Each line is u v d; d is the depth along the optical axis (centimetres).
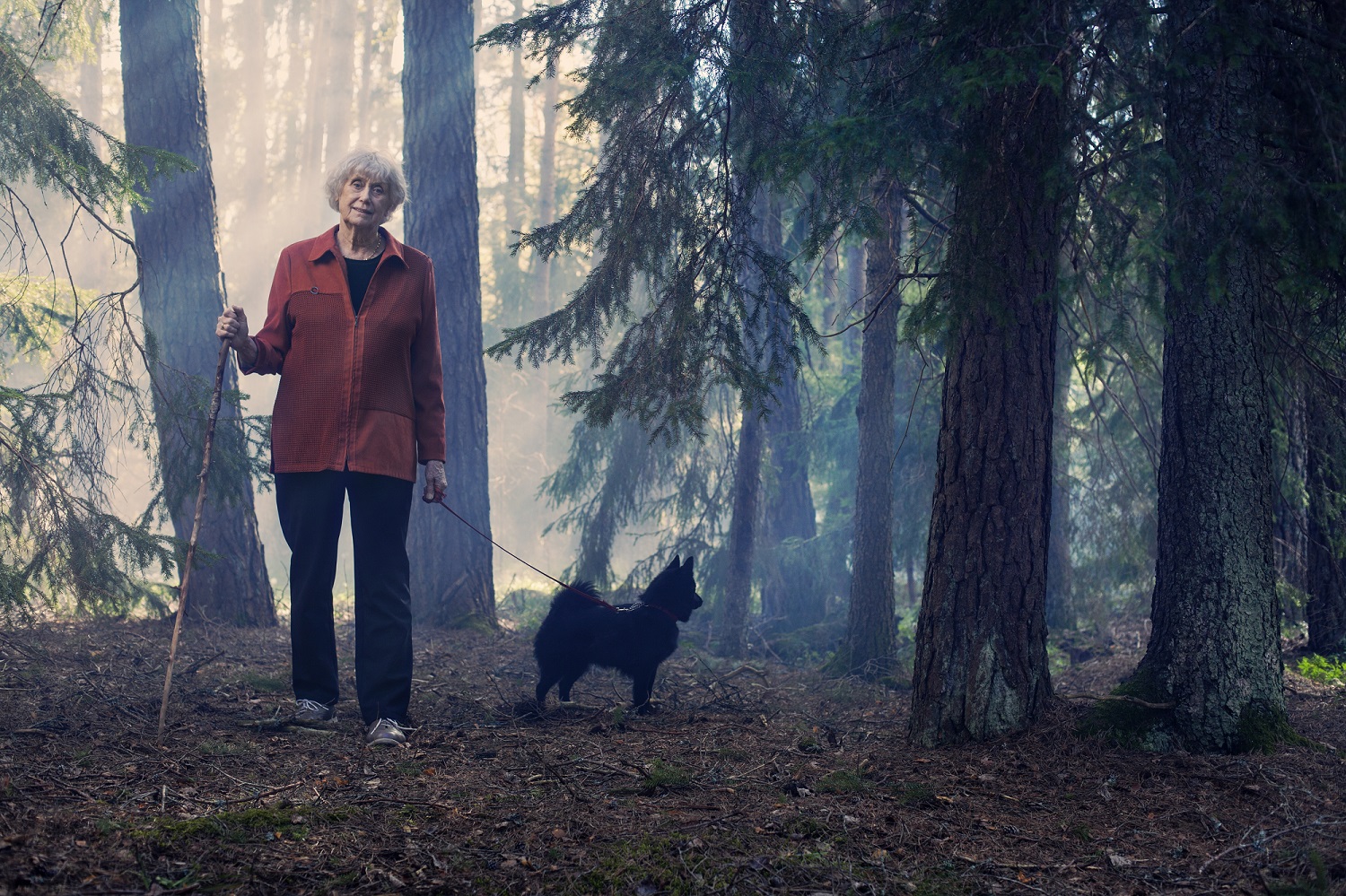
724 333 515
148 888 239
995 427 434
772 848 294
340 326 421
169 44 817
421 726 443
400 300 431
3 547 535
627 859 277
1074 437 996
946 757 409
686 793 347
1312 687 632
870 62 493
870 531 810
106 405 625
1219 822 326
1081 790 363
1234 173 332
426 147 938
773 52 503
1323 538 756
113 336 631
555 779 356
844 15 459
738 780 367
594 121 511
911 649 889
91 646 608
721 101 512
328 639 435
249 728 407
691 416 510
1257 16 330
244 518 816
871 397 820
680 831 305
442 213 935
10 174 518
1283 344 516
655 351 511
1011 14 352
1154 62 357
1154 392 968
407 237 955
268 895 244
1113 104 432
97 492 625
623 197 520
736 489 934
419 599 938
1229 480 436
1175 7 353
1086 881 278
